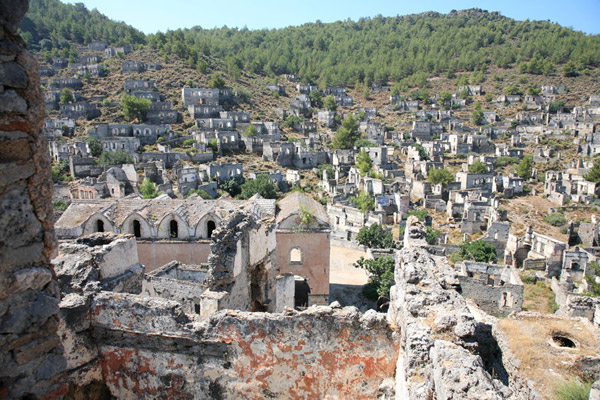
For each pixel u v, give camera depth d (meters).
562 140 155.88
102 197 94.69
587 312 34.41
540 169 133.38
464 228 88.69
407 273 15.05
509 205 105.75
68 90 160.88
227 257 21.06
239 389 14.80
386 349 14.02
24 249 9.33
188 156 126.69
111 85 181.88
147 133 137.88
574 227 83.44
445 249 69.88
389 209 97.19
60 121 140.62
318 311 14.21
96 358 14.84
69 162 110.69
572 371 16.61
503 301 47.06
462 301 13.56
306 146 148.88
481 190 108.69
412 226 21.23
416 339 11.50
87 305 14.41
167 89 183.12
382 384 14.05
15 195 9.06
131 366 14.90
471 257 66.56
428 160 139.38
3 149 8.80
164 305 14.34
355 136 163.75
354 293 50.16
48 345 10.10
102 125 134.75
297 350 14.40
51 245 9.89
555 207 99.56
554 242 64.88
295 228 41.91
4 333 9.20
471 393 8.29
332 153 145.38
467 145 154.00
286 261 42.41
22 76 8.88
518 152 146.88
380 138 171.25
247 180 118.25
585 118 169.50
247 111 186.50
